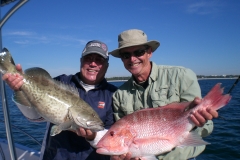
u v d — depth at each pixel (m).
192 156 1.06
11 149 0.91
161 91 1.07
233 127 3.18
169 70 1.10
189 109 0.90
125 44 1.08
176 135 0.91
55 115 1.00
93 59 1.17
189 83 1.04
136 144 0.91
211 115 0.83
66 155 1.10
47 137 1.19
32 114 1.12
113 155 0.93
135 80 1.16
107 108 1.18
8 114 0.94
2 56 0.97
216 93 0.84
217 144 2.51
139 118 0.94
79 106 1.03
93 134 1.03
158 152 0.91
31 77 1.01
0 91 0.96
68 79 1.25
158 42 1.09
